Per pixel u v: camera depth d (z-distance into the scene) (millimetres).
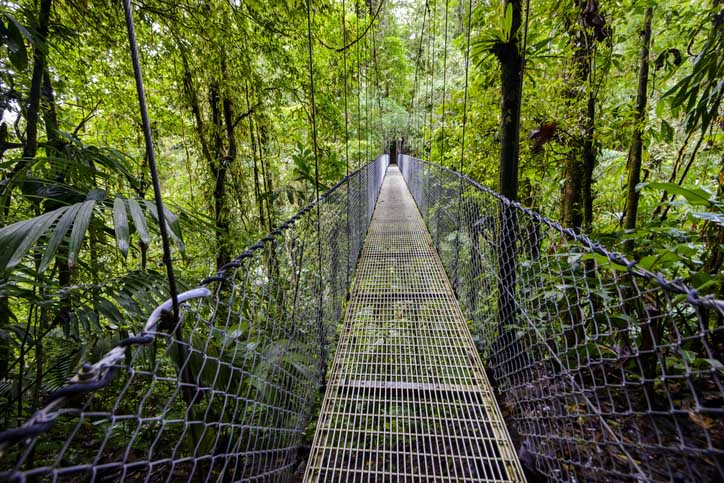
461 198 2221
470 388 1523
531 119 2057
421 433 1321
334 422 1378
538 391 1114
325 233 1732
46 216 837
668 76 1705
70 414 344
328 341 1806
